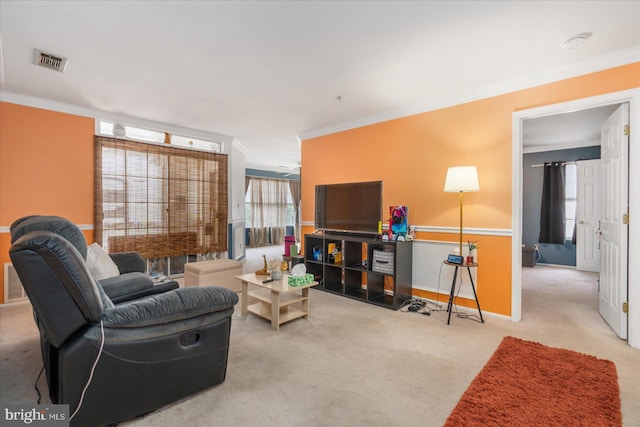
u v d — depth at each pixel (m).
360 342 2.47
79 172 3.82
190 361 1.68
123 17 2.01
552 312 3.22
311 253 4.29
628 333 2.45
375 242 3.43
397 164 3.83
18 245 1.27
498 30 2.13
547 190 5.97
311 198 4.91
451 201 3.37
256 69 2.76
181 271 4.86
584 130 4.79
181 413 1.61
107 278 2.62
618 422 1.53
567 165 5.83
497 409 1.62
